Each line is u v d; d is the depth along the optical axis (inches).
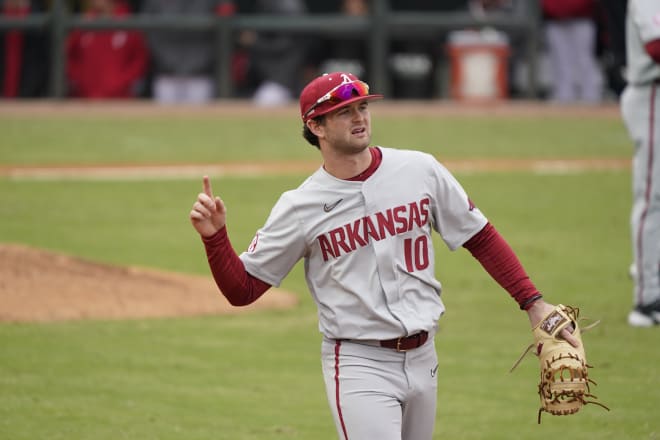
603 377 839.1
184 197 1568.7
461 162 1812.3
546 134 2022.6
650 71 899.4
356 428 535.2
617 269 1191.6
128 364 879.1
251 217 1427.2
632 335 941.2
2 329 953.5
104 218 1430.9
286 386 835.4
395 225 541.3
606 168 1787.6
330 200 543.2
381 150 554.6
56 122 2078.0
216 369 873.5
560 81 2187.5
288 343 949.8
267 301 1078.4
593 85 2177.7
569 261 1223.5
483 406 790.5
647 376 840.3
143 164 1802.4
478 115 2151.8
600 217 1448.1
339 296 547.8
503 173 1736.0
